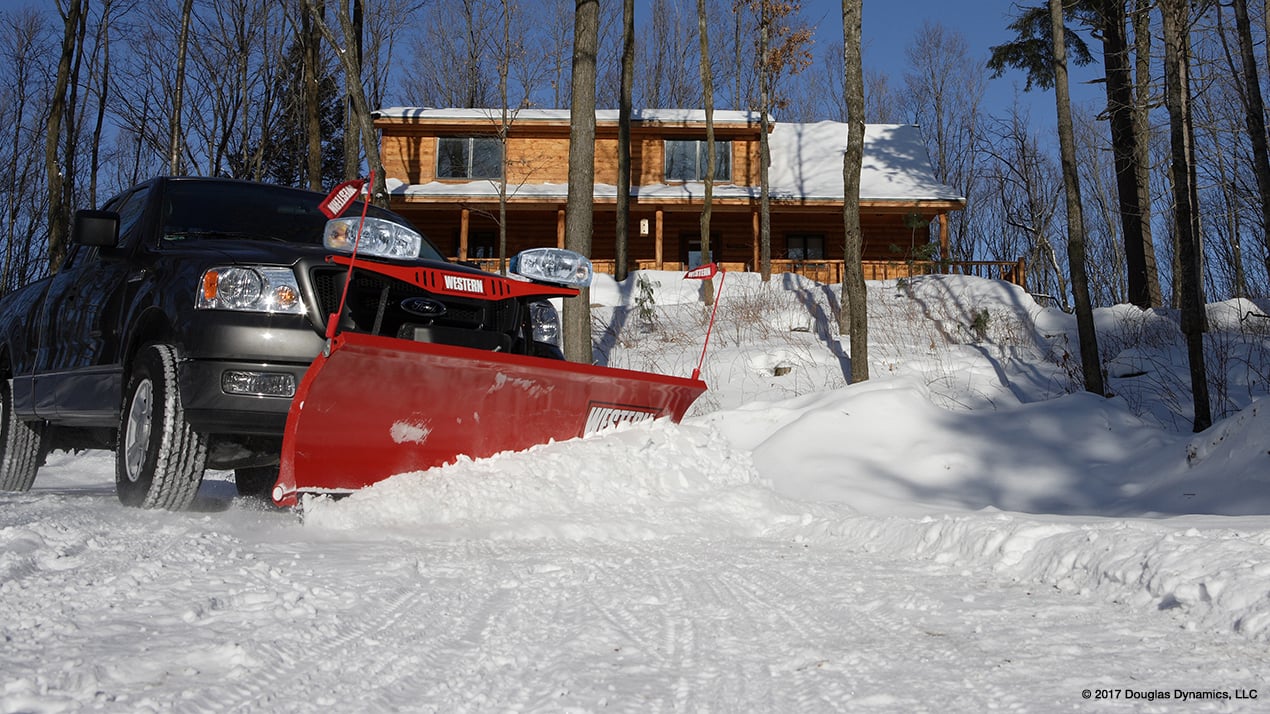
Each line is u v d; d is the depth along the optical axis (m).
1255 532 3.77
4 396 7.16
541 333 5.86
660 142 30.30
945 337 18.20
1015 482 7.93
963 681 2.27
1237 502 6.67
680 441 5.90
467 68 40.22
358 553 3.95
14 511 4.93
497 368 5.04
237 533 4.36
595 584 3.52
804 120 50.72
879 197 28.20
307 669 2.23
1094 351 13.70
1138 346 16.81
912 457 8.35
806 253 30.28
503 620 2.89
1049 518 5.03
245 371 4.81
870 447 8.56
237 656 2.26
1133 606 3.18
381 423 4.89
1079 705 2.07
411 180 29.91
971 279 21.00
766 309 20.58
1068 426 8.77
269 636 2.46
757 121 29.78
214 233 5.93
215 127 35.09
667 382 5.84
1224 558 3.17
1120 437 8.59
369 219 4.80
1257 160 13.40
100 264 6.19
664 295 23.42
